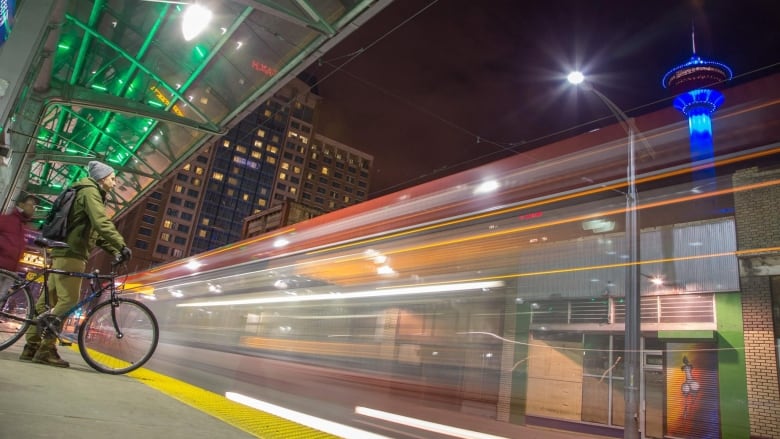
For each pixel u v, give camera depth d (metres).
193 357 13.05
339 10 9.94
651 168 9.92
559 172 10.17
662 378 12.05
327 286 9.93
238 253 13.90
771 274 10.75
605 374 12.73
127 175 22.33
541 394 13.20
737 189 10.79
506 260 8.95
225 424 3.64
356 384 7.89
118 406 3.36
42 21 8.80
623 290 12.55
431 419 6.51
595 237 12.99
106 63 14.67
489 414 6.85
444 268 8.44
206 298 14.05
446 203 9.65
